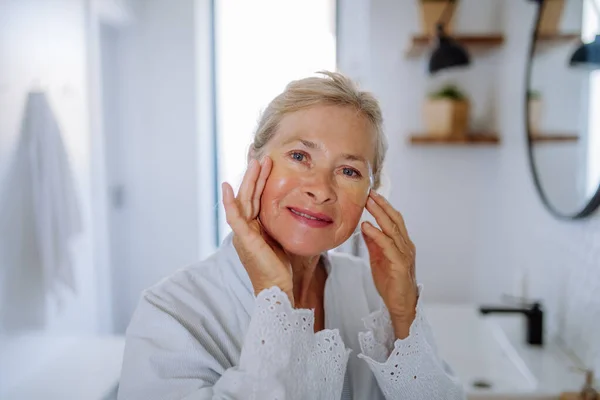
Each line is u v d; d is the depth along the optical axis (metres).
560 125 1.54
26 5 1.86
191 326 0.85
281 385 0.74
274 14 3.12
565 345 1.59
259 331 0.75
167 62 2.95
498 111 2.27
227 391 0.74
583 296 1.45
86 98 2.37
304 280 0.96
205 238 3.19
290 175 0.80
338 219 0.81
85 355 1.98
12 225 1.78
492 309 1.65
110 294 2.74
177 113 2.97
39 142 1.86
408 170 2.38
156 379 0.80
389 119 2.37
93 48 2.41
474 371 1.64
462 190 2.37
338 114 0.81
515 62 2.04
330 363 0.82
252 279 0.79
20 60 1.82
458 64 1.95
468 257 2.39
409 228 2.40
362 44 2.67
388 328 0.95
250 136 0.92
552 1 1.63
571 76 1.47
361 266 1.13
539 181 1.74
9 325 1.76
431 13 2.15
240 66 3.19
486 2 2.27
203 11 3.05
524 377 1.44
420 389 0.91
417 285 0.96
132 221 3.06
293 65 3.14
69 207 1.95
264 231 0.83
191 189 3.02
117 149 2.94
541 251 1.78
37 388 1.74
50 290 1.87
